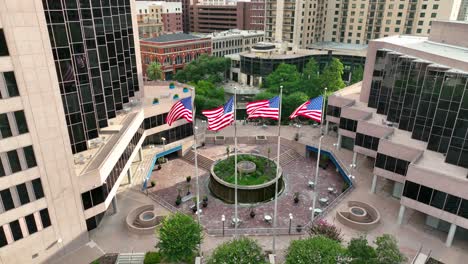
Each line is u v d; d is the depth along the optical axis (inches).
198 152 2677.2
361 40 5255.9
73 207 1585.9
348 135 2539.4
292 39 5246.1
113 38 2151.8
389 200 2043.6
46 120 1393.9
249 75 4667.8
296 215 1977.1
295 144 2758.4
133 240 1726.1
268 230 1791.3
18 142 1346.0
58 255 1592.0
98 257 1611.7
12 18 1230.9
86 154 1793.8
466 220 1561.3
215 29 7677.2
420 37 2891.2
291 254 1384.1
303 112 1628.9
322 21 5482.3
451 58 1877.5
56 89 1392.7
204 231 1790.1
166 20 7288.4
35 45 1300.4
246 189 2058.3
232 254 1364.4
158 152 2517.2
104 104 2034.9
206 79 4409.5
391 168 1961.1
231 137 2869.1
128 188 2161.7
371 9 4992.6
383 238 1424.7
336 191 2236.7
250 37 6127.0
